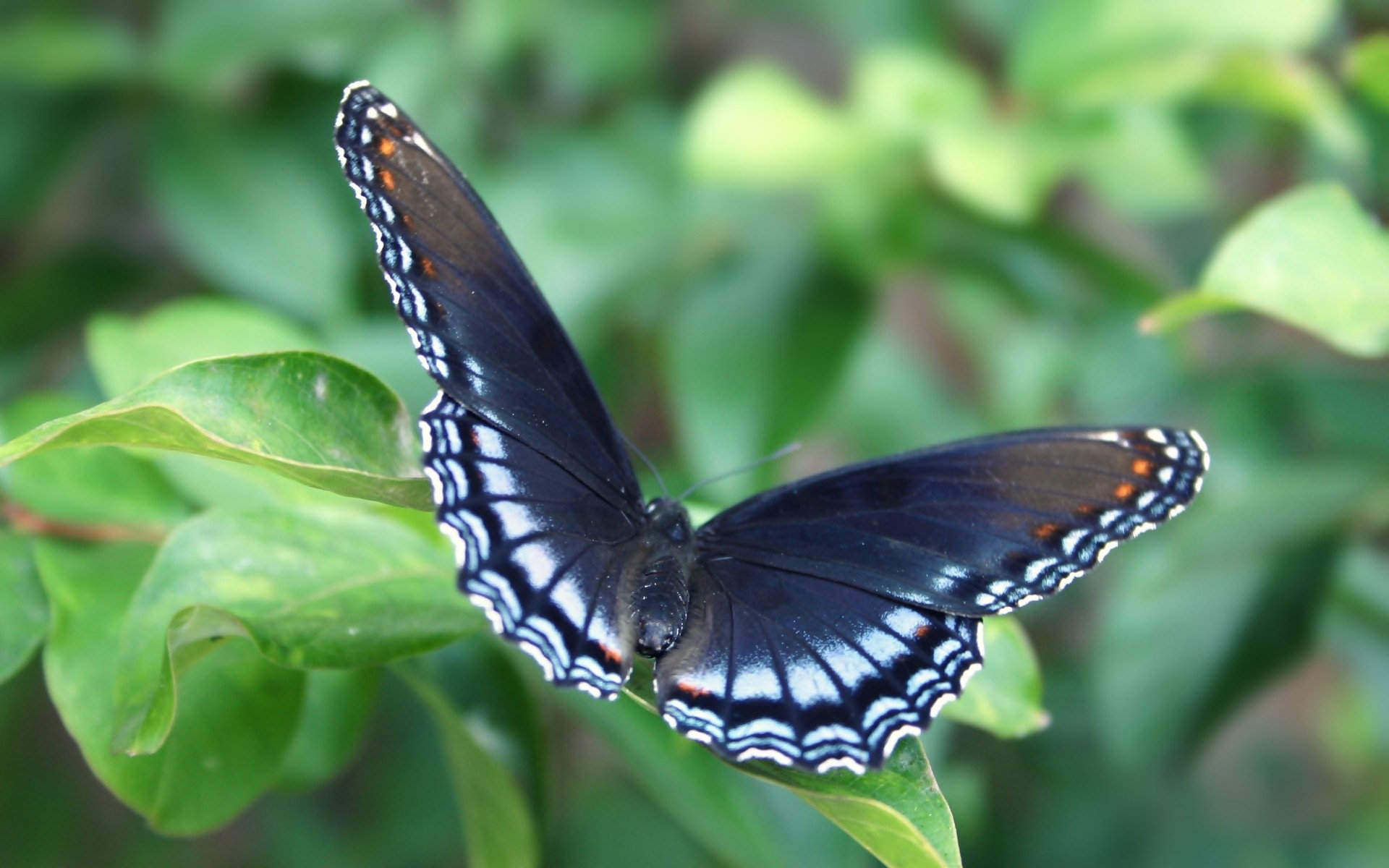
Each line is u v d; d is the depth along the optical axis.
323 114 0.59
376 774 0.61
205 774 0.52
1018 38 0.59
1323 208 0.52
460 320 0.52
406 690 0.61
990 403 0.61
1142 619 0.58
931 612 0.52
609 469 0.53
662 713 0.51
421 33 0.59
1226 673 0.57
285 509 0.52
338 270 0.59
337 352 0.57
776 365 0.58
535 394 0.52
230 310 0.55
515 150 0.60
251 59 0.58
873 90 0.58
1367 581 0.60
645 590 0.52
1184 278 0.62
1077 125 0.58
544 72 0.60
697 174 0.57
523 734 0.54
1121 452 0.52
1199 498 0.60
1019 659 0.53
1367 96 0.55
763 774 0.51
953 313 0.61
